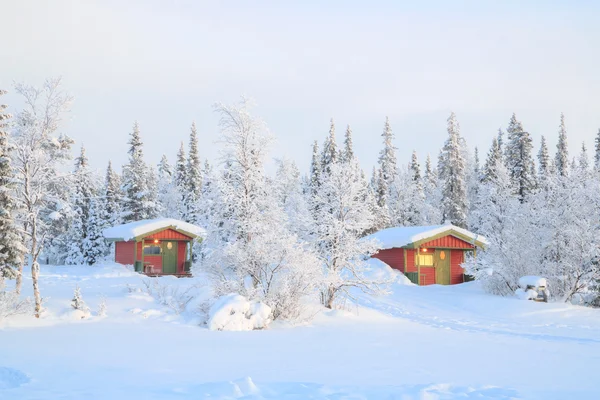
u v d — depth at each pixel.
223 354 12.27
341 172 24.34
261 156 22.02
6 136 22.58
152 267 37.25
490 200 37.47
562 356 13.14
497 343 15.50
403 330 18.27
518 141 52.00
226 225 21.16
